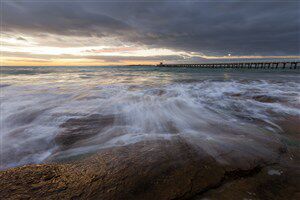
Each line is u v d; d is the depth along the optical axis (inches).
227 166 90.4
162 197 70.9
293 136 129.3
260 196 71.3
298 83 474.9
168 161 95.0
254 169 88.4
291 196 70.5
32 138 145.9
